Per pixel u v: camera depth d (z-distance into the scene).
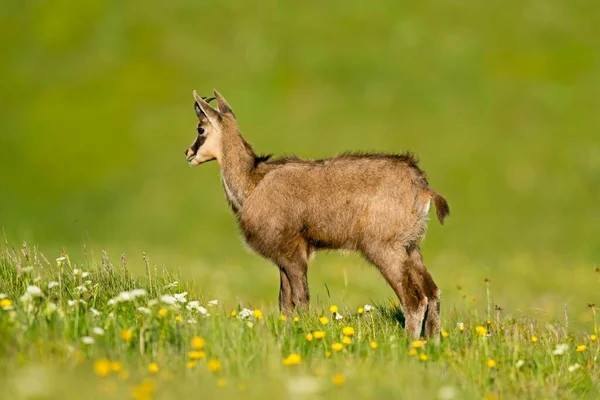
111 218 50.97
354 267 33.47
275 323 12.66
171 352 10.95
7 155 56.19
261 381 10.02
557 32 66.62
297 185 15.73
